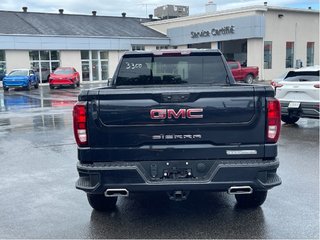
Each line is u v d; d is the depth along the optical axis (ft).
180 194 14.28
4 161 26.78
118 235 14.76
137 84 19.75
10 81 98.73
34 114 54.39
